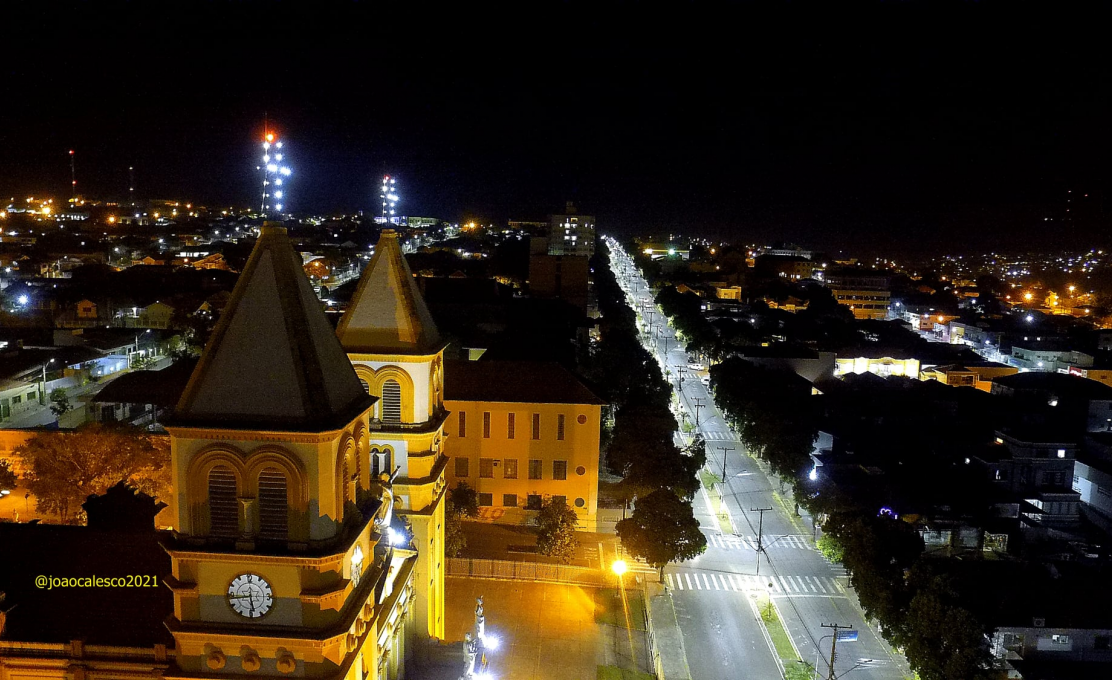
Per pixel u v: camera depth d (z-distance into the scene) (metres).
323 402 27.70
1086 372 164.12
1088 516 103.31
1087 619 63.81
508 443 87.25
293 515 27.33
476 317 156.75
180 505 27.66
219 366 27.73
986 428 116.94
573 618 67.25
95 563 38.66
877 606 65.06
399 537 41.56
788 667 63.94
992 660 57.19
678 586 77.56
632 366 127.62
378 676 34.97
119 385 104.69
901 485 94.56
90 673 35.59
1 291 173.50
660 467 87.00
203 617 27.92
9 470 81.38
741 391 121.94
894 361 169.25
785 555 85.69
